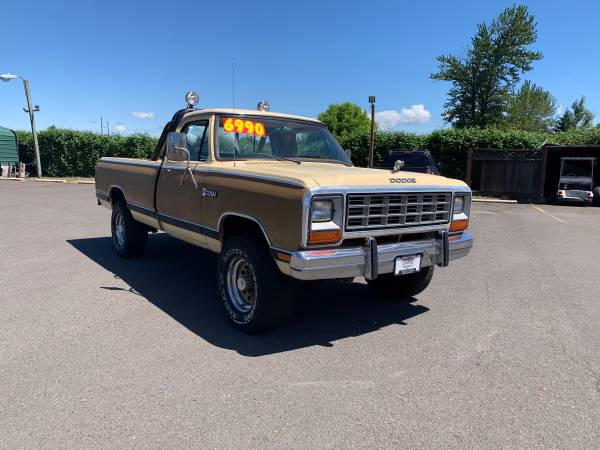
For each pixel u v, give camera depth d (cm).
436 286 620
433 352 407
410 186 420
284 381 347
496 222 1308
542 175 2058
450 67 5419
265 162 508
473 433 288
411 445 275
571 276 686
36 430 281
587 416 310
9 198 1583
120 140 2806
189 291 562
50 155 2805
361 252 389
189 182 504
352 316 495
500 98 5303
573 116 8731
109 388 331
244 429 286
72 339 414
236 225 459
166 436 278
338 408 312
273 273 409
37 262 686
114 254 750
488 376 364
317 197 362
